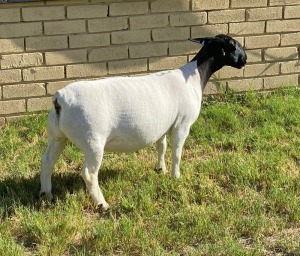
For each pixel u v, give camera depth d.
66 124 2.27
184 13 3.45
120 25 3.37
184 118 2.56
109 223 2.31
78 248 2.19
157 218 2.36
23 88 3.32
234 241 2.23
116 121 2.32
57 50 3.31
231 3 3.52
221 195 2.59
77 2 3.26
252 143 3.13
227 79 3.65
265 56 3.68
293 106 3.50
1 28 3.19
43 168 2.47
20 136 3.21
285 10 3.63
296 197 2.54
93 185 2.39
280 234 2.30
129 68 3.45
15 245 2.17
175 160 2.64
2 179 2.70
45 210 2.44
